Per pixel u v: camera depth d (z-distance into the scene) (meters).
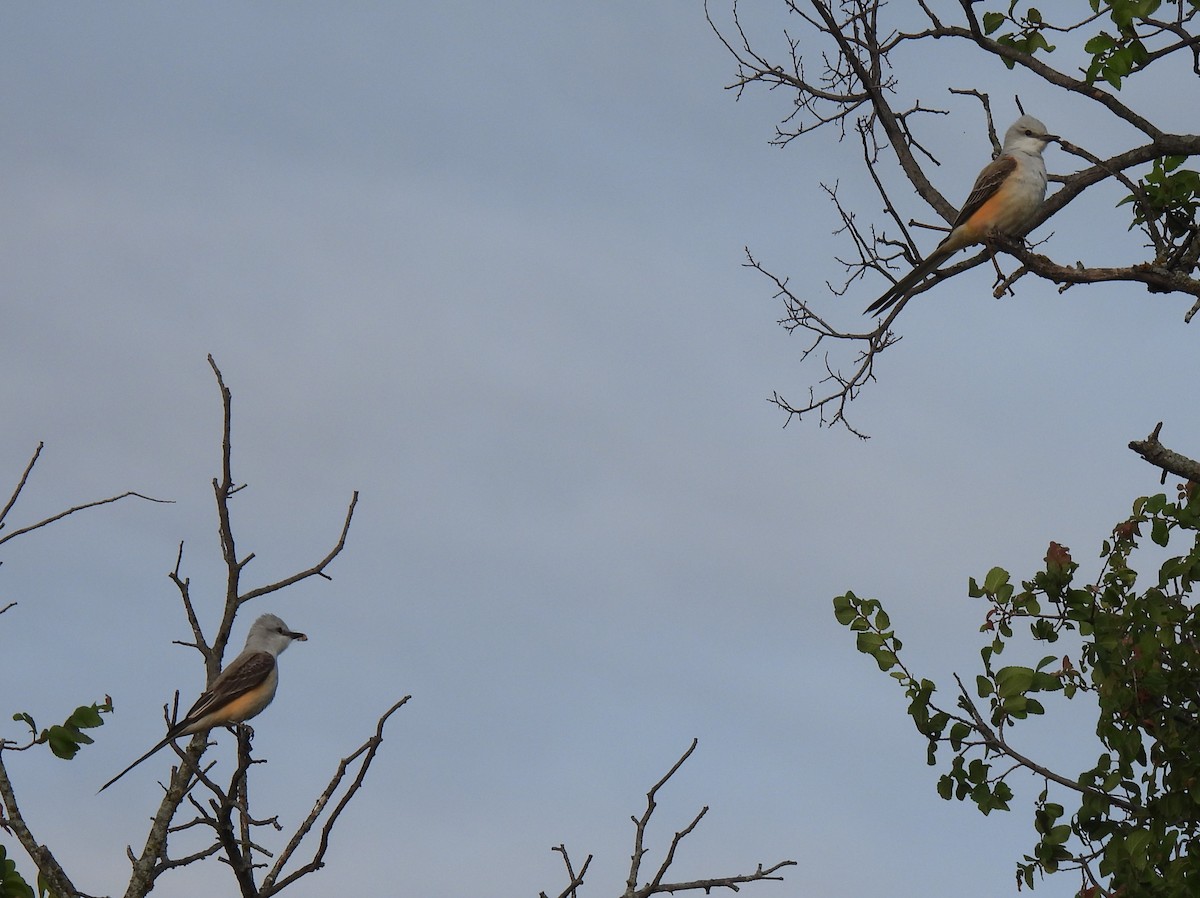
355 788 9.70
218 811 9.55
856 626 11.55
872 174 15.59
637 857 9.73
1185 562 11.51
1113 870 10.88
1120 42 13.38
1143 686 11.25
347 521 12.55
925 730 11.16
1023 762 11.01
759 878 9.54
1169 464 11.57
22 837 9.71
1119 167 14.56
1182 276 12.44
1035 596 11.68
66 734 9.64
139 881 10.53
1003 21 14.68
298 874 9.55
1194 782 11.01
